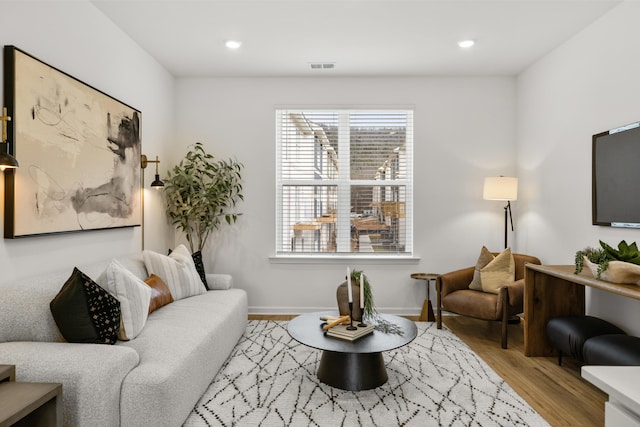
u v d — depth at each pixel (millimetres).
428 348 3232
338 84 4324
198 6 2850
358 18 3043
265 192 4324
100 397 1600
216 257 4320
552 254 3643
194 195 3961
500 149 4312
